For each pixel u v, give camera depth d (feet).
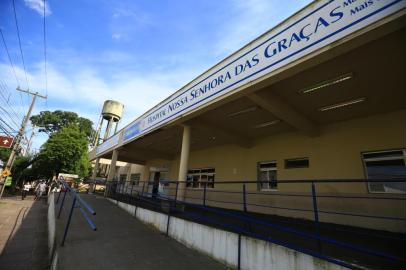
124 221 27.35
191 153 47.78
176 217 22.30
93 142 135.64
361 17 12.50
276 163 30.63
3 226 29.78
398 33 13.09
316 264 11.51
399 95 19.52
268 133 31.86
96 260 15.25
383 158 21.81
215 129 30.07
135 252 17.37
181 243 20.45
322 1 14.65
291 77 18.06
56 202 36.91
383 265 10.44
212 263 16.22
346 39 12.86
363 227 20.84
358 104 21.29
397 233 18.51
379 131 22.25
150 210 27.12
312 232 17.95
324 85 18.75
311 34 14.78
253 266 14.17
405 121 20.93
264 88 19.76
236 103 24.11
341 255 11.87
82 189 77.36
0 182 60.08
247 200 32.22
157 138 40.78
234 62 20.84
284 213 27.27
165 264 15.62
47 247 22.12
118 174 85.97
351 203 22.26
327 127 26.21
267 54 17.60
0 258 19.07
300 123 24.17
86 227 22.86
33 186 103.50
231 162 37.35
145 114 38.86
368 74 17.04
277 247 13.30
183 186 27.14
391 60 15.43
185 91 27.78
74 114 146.51
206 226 18.37
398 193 19.95
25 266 17.66
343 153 24.25
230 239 16.10
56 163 86.53
